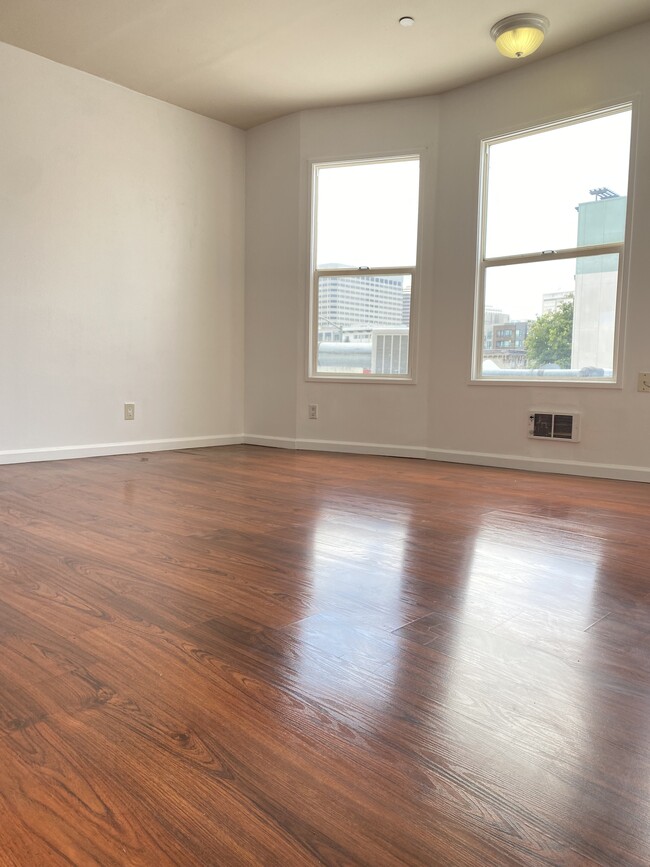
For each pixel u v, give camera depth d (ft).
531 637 4.68
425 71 13.47
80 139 13.47
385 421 15.53
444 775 3.02
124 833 2.60
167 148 15.08
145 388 15.07
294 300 16.20
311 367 16.26
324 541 7.26
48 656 4.22
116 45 12.41
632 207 11.91
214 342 16.51
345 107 15.34
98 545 6.89
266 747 3.22
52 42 12.28
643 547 7.22
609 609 5.28
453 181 14.38
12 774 2.97
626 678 4.06
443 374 14.75
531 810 2.78
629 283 12.02
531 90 13.12
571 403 12.91
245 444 17.19
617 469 12.35
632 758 3.18
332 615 5.04
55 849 2.51
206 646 4.42
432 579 5.98
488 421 14.10
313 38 12.16
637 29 11.67
